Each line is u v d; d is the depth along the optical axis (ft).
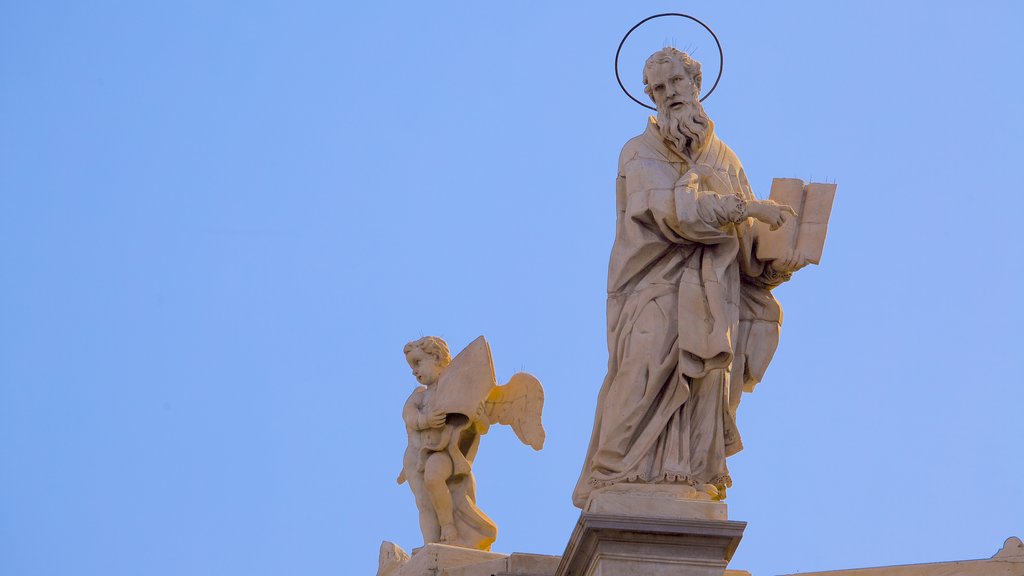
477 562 167.43
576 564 146.72
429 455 184.14
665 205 154.71
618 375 153.28
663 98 159.63
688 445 151.12
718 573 143.54
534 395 186.19
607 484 150.41
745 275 159.12
